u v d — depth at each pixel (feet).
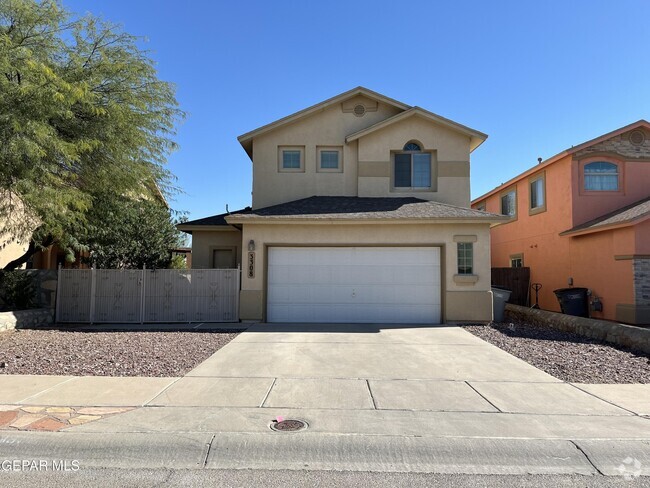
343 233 45.09
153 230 60.90
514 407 19.57
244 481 13.80
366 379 23.93
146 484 13.64
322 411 18.89
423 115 52.34
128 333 38.37
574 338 36.88
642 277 45.83
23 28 34.47
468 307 44.06
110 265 57.21
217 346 32.30
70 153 32.86
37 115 30.73
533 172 66.39
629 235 46.70
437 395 21.21
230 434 16.42
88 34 38.91
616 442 15.96
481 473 14.39
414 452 15.44
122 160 40.19
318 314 44.96
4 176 32.91
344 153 54.03
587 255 53.72
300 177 53.98
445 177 52.60
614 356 29.89
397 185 53.42
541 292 64.59
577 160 56.44
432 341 34.71
